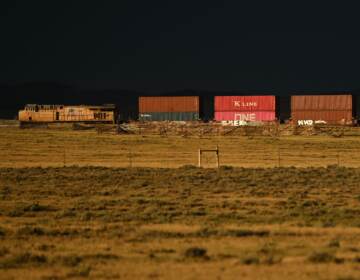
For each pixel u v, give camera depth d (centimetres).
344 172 13225
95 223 7944
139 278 5112
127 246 6488
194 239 6819
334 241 6556
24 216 8544
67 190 11031
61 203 9662
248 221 7981
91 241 6769
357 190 10869
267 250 6159
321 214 8444
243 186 11306
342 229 7375
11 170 14000
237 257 5875
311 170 13638
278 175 12756
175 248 6366
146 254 6062
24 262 5719
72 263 5653
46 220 8162
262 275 5138
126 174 13062
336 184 11556
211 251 6172
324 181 11919
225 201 9725
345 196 10256
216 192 10712
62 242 6731
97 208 9094
